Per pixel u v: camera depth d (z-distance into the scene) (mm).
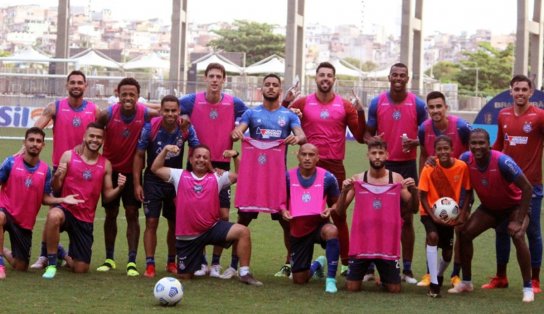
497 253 8867
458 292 8531
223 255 10617
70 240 9039
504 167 8227
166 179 8758
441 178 8414
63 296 7750
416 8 46000
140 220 13234
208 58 64250
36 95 31547
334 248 8430
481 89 92250
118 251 10609
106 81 35812
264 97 9086
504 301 8109
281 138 9023
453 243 9016
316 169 8859
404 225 9062
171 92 36656
